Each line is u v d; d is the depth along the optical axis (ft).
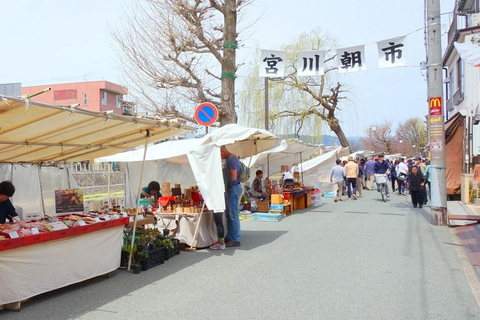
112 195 56.24
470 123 54.29
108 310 15.97
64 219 19.27
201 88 43.96
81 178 64.03
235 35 42.29
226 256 24.95
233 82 42.65
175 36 42.27
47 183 36.60
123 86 47.34
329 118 88.89
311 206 52.90
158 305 16.47
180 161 36.22
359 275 20.26
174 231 27.22
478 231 30.50
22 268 16.12
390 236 30.30
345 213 44.88
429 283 18.86
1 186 21.58
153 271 21.70
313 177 71.61
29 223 17.97
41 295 17.84
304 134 84.94
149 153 30.66
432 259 23.29
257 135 33.50
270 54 37.35
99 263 19.76
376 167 58.95
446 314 15.10
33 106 14.44
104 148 24.08
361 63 34.55
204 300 16.99
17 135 18.71
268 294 17.63
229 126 29.86
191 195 29.07
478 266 21.66
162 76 43.70
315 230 33.60
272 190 45.68
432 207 35.35
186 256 25.12
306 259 23.71
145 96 45.19
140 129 21.35
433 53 35.24
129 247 22.15
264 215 40.06
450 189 56.24
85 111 16.42
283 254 25.13
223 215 27.37
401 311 15.46
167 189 30.12
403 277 19.85
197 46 42.63
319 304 16.31
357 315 15.12
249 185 55.11
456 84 69.72
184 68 42.96
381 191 58.39
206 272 21.36
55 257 17.49
